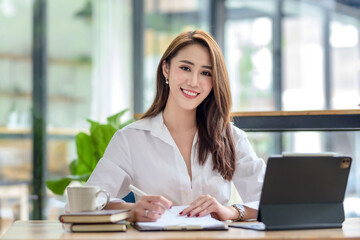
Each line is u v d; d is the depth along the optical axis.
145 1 5.85
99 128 3.74
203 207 2.22
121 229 1.97
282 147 4.12
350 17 5.75
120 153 2.61
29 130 5.05
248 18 5.93
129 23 5.79
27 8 5.02
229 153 2.65
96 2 5.49
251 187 2.65
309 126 3.27
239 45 5.96
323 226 2.09
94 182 2.52
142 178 2.60
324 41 5.81
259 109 5.90
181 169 2.59
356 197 4.28
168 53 2.59
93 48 5.47
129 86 5.78
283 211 2.07
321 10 5.81
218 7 5.99
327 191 2.11
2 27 4.87
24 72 5.01
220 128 2.62
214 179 2.61
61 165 5.21
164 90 2.68
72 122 5.30
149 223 2.06
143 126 2.65
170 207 2.18
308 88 5.82
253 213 2.38
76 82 5.34
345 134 4.02
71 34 5.30
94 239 1.80
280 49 5.86
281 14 5.85
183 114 2.62
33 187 5.04
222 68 2.57
